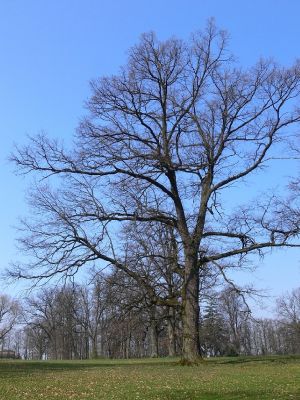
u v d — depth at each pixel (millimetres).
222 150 29672
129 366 29484
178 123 29672
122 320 28625
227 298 43062
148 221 29141
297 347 99188
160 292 28812
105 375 21672
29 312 94688
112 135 29016
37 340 107812
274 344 101562
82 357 92938
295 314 97938
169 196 29578
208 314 59125
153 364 30641
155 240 29547
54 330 91875
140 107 29344
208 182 29875
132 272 28312
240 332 70812
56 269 28125
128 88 29281
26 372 24734
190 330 27938
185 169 29328
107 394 14734
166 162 28422
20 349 127688
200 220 29312
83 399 13734
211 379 18469
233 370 22609
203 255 29297
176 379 18844
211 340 58750
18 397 14125
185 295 28344
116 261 28219
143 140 29297
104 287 28625
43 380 19438
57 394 14805
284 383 16250
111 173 28906
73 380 19281
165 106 29656
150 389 15734
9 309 98188
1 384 17672
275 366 24125
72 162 29172
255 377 18672
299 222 28000
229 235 29156
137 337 29812
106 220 28359
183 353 28094
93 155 28922
